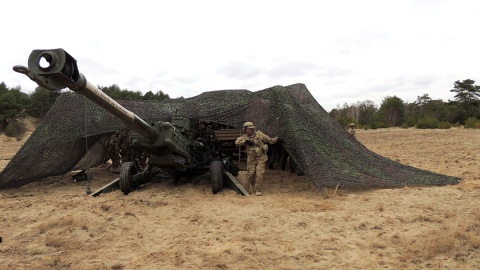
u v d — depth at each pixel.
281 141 8.46
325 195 7.36
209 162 9.23
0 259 4.48
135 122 6.48
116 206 6.86
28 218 6.34
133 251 4.69
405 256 4.20
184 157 8.27
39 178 10.05
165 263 4.25
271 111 8.88
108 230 5.52
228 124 9.26
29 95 61.66
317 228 5.37
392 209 6.25
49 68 3.76
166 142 7.28
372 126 44.59
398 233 5.01
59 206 7.10
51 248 4.84
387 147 18.72
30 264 4.32
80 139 9.95
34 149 8.89
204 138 9.52
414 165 11.61
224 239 5.02
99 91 5.06
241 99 9.62
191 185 8.98
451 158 12.88
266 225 5.58
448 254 4.24
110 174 11.59
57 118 9.37
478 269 3.84
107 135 11.44
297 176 10.37
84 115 9.52
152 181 9.45
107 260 4.40
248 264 4.15
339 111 75.31
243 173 8.22
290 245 4.70
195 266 4.15
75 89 4.48
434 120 38.97
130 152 10.87
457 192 7.30
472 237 4.59
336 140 9.27
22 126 49.38
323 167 7.88
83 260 4.41
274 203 6.95
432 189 7.68
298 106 9.16
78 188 9.28
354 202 6.86
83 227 5.59
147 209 6.73
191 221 5.93
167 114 9.70
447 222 5.27
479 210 5.82
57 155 9.79
